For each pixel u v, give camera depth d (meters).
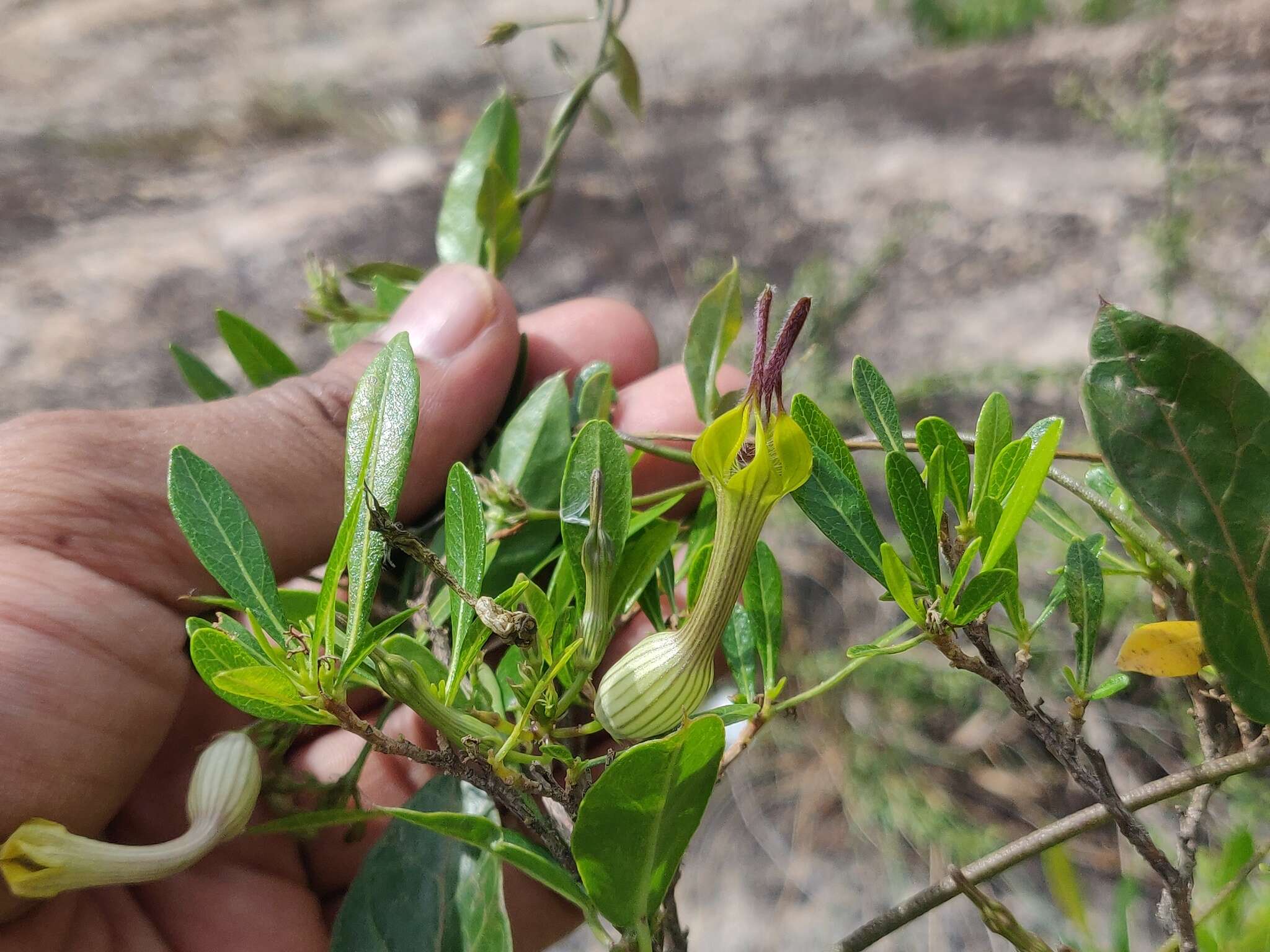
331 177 0.75
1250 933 0.15
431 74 0.90
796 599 0.46
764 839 0.42
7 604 0.17
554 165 0.27
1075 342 0.48
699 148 0.74
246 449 0.21
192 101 0.90
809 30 0.94
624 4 0.27
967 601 0.12
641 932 0.13
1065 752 0.13
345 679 0.12
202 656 0.12
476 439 0.24
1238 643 0.12
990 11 0.86
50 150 0.83
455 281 0.24
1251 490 0.12
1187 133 0.60
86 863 0.12
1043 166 0.62
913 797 0.39
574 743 0.19
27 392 0.56
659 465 0.26
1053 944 0.33
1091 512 0.38
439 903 0.15
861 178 0.66
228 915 0.22
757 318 0.12
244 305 0.61
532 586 0.13
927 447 0.13
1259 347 0.41
